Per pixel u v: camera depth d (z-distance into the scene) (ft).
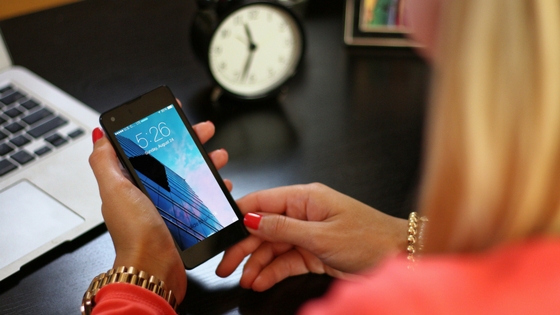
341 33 3.40
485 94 0.90
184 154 2.10
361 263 2.05
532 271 0.95
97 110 2.79
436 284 0.99
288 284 2.08
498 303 0.94
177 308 1.77
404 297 1.00
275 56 2.86
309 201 2.13
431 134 1.06
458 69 0.92
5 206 2.19
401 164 2.55
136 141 2.05
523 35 0.87
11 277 2.02
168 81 3.00
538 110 0.87
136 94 2.90
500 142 0.91
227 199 2.11
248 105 2.87
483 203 0.94
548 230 0.96
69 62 3.12
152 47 3.25
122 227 1.78
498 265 0.98
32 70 3.05
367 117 2.81
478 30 0.89
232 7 2.65
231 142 2.65
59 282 2.02
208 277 2.08
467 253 1.04
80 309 1.81
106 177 1.85
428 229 1.08
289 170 2.51
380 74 3.10
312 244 2.02
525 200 0.92
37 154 2.40
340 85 3.02
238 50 2.77
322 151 2.61
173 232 2.00
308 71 3.11
